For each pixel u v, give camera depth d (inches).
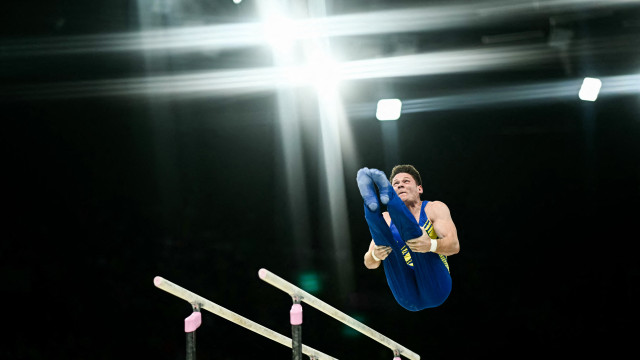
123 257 392.2
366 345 366.9
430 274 155.3
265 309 374.0
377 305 388.5
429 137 422.9
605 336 389.1
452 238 151.4
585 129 409.1
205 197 424.2
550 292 406.9
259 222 422.3
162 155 420.5
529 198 423.2
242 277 390.0
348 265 409.1
